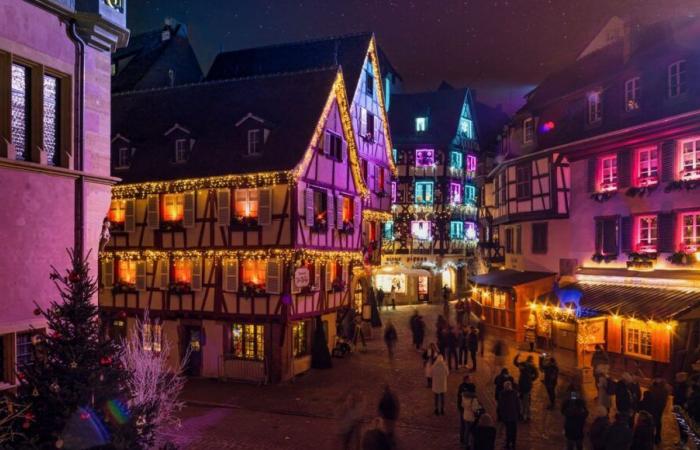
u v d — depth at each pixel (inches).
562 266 993.5
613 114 887.7
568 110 989.8
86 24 357.7
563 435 551.5
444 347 835.4
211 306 855.1
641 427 417.4
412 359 922.7
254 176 822.5
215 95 1005.2
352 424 589.3
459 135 1782.7
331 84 912.3
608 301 814.5
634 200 853.8
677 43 801.6
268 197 818.2
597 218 919.0
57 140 350.9
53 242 337.7
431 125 1777.8
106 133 383.9
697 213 764.0
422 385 757.9
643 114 830.5
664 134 799.7
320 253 872.9
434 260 1728.6
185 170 895.7
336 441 547.8
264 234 823.7
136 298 917.2
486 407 645.9
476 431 428.5
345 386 766.5
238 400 709.3
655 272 807.7
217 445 537.0
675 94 795.4
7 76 312.8
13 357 313.6
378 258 1284.4
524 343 994.7
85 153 363.6
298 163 810.8
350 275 1015.0
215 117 959.6
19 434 250.8
